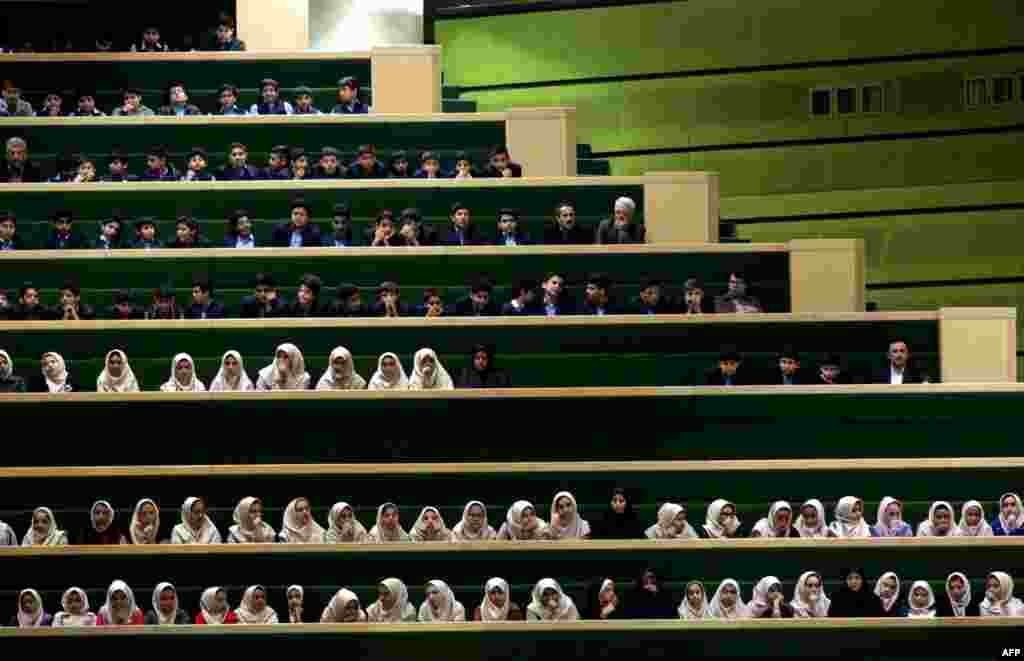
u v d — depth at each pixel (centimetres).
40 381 3709
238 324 3809
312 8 4962
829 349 3834
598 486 3566
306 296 3872
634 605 3275
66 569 3375
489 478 3566
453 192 4162
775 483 3569
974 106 4603
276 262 3994
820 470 3569
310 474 3562
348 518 3434
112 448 3641
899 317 3838
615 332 3819
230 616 3253
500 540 3400
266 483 3559
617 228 4050
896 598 3319
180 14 4831
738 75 4753
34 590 3312
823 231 4691
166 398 3641
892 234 4647
